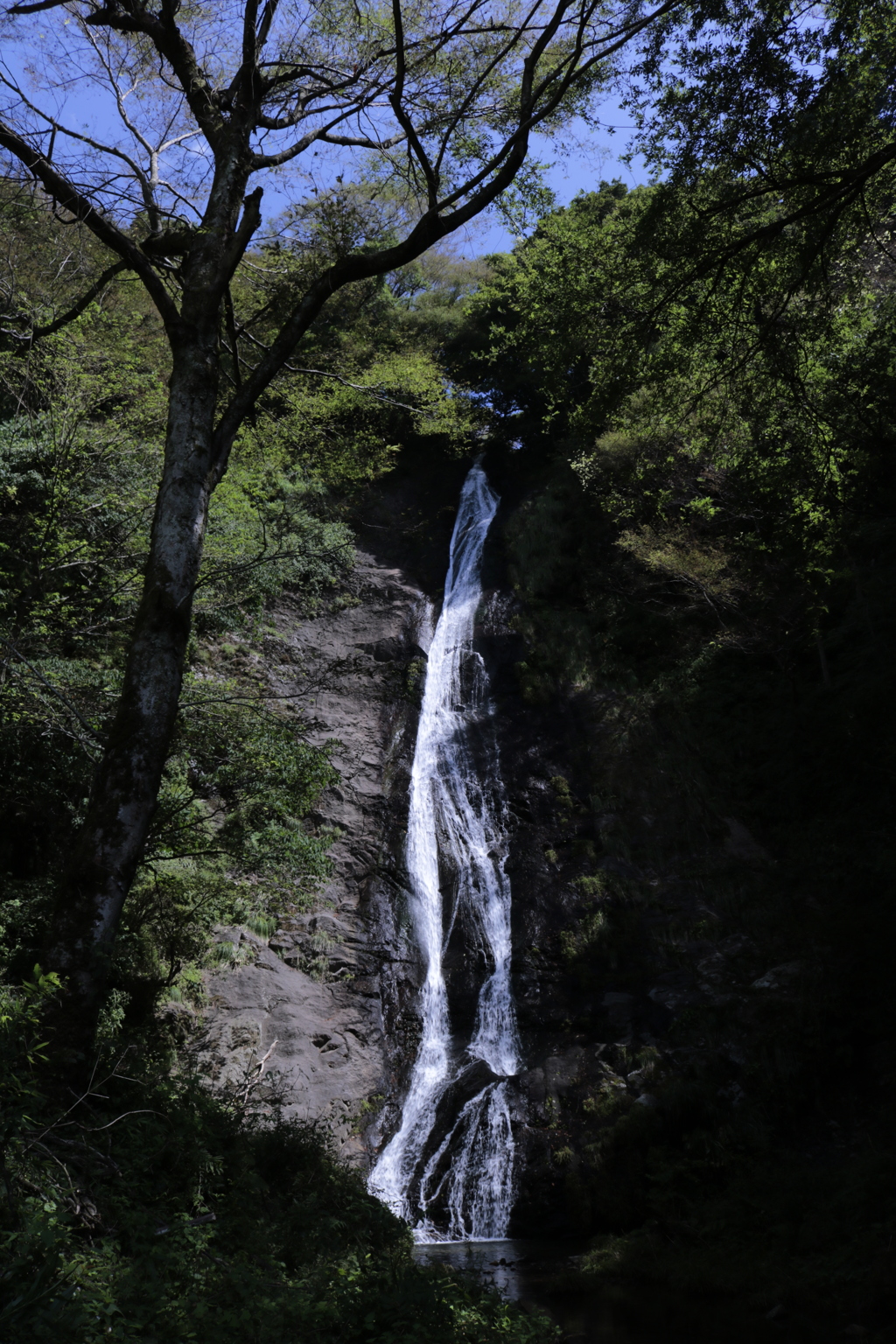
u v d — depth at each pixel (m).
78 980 6.89
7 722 12.64
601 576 29.47
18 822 14.91
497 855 22.17
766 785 22.86
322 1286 6.08
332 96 11.24
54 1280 3.79
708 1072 16.20
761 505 16.16
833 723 21.89
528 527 31.38
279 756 13.77
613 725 25.00
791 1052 16.05
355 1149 16.28
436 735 25.38
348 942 19.83
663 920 19.94
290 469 21.02
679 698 25.45
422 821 23.03
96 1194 5.78
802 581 22.70
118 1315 4.25
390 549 31.91
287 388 14.98
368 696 25.69
